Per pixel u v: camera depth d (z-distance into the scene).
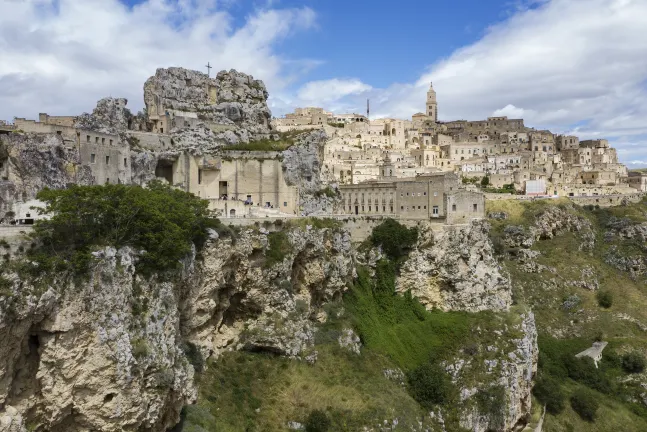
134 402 49.81
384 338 98.06
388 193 121.00
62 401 47.88
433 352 99.12
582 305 137.88
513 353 98.88
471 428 89.94
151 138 105.94
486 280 109.69
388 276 107.50
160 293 56.53
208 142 114.50
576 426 105.81
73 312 48.03
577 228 161.38
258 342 79.69
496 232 151.62
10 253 46.91
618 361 122.31
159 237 57.12
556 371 117.88
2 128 76.56
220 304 77.38
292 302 84.81
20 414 44.97
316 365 81.75
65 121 102.31
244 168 111.38
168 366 53.91
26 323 45.38
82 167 83.06
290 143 119.62
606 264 154.75
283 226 89.00
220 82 137.12
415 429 78.81
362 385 81.12
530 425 100.00
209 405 66.19
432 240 110.19
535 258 148.62
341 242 99.06
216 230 74.19
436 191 114.00
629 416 110.19
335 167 181.50
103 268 50.41
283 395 74.25
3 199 71.12
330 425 71.31
